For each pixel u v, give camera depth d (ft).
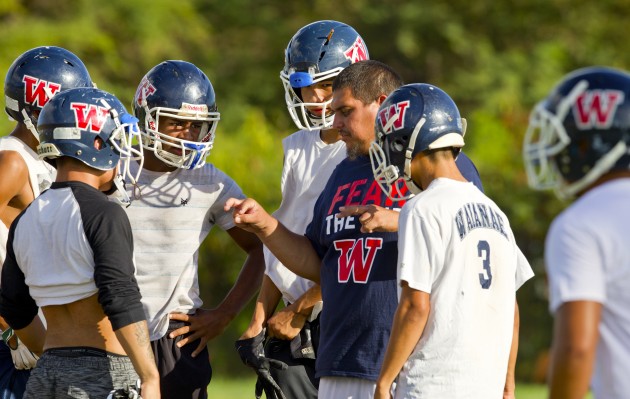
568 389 37.58
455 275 48.06
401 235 48.57
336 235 55.11
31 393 53.47
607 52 260.01
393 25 240.73
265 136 197.47
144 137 61.62
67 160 54.24
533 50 247.50
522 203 223.10
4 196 62.13
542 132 40.73
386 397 48.16
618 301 38.17
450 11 247.09
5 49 201.87
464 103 238.68
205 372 64.03
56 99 54.24
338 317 54.03
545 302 240.53
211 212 64.13
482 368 48.24
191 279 63.36
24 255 53.57
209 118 61.67
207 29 242.78
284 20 247.70
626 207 38.52
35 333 58.80
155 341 62.18
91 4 221.46
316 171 64.13
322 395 54.85
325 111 63.82
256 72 239.09
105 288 51.19
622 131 39.42
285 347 65.05
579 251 38.24
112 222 52.03
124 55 225.97
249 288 66.44
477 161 218.79
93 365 52.85
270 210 193.06
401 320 47.85
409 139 50.24
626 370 37.96
